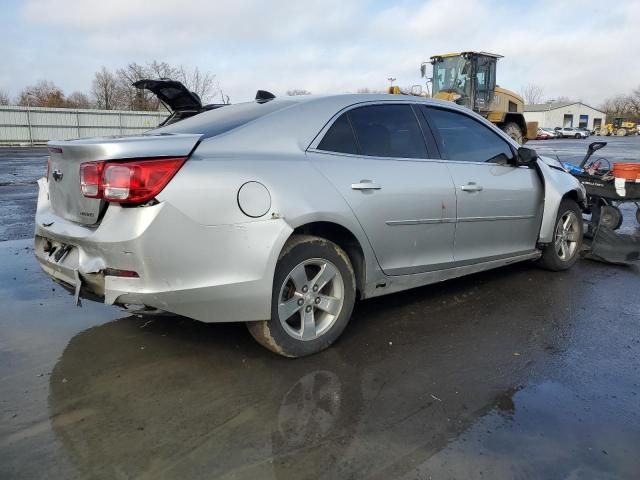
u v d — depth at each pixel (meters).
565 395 2.79
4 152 28.48
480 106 18.31
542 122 88.00
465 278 4.85
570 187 4.98
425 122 3.94
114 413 2.58
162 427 2.46
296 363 3.12
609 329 3.68
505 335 3.56
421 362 3.16
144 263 2.64
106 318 3.81
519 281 4.77
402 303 4.17
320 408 2.64
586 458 2.27
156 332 3.55
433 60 18.84
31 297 4.26
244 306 2.85
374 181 3.37
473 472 2.17
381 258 3.48
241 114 3.38
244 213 2.79
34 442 2.35
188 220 2.67
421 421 2.53
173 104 6.95
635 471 2.19
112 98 58.28
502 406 2.68
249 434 2.41
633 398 2.76
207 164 2.78
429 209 3.69
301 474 2.15
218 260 2.75
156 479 2.11
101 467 2.18
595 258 5.52
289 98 3.57
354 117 3.52
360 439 2.38
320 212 3.04
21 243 6.16
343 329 3.34
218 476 2.13
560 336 3.55
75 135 38.41
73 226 2.93
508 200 4.34
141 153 2.65
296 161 3.10
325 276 3.20
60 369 3.04
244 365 3.09
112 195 2.63
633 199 6.02
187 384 2.87
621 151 24.52
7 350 3.28
